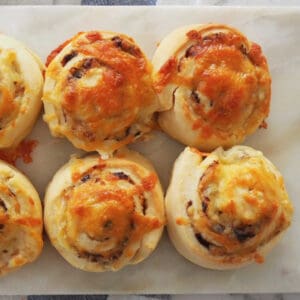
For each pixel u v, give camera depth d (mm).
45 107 334
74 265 331
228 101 333
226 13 367
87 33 335
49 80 330
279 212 333
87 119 325
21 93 331
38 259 346
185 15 364
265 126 363
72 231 322
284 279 361
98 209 317
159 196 335
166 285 353
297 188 366
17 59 331
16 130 329
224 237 326
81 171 329
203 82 332
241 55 339
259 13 368
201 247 332
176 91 336
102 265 330
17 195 325
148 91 335
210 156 336
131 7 360
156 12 362
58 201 329
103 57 326
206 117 338
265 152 366
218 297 364
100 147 333
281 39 370
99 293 349
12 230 322
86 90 321
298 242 363
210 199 328
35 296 358
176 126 342
